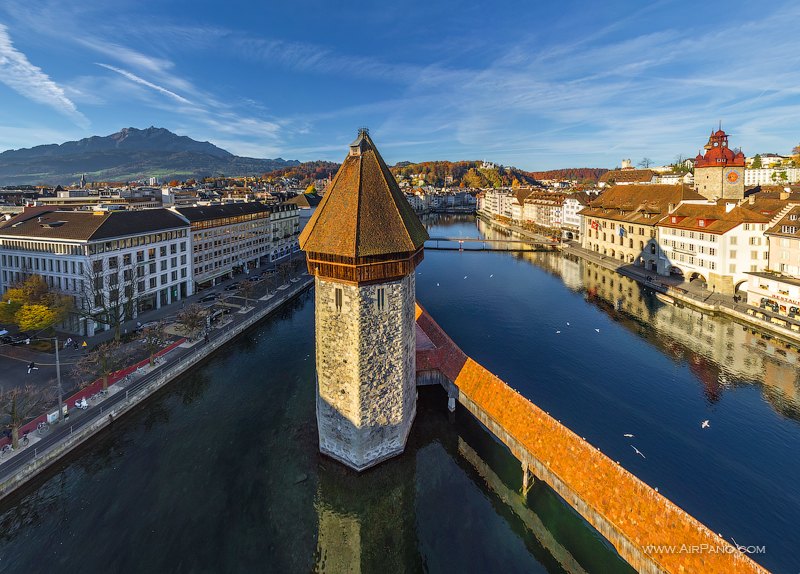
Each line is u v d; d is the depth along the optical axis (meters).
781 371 53.19
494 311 81.62
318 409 37.41
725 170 107.62
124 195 116.19
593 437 41.06
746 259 79.94
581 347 62.97
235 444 39.19
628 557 23.39
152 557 27.61
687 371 54.12
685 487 34.44
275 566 27.28
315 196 175.50
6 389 43.75
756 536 29.72
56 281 64.31
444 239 158.50
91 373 47.69
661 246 103.06
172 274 80.00
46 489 33.59
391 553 28.41
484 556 27.98
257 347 62.50
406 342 35.19
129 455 37.75
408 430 37.66
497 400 36.59
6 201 126.38
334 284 31.77
